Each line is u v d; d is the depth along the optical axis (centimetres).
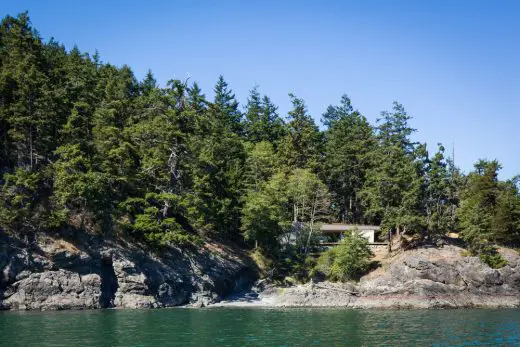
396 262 7256
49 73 7000
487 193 8200
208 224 6906
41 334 3616
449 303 6519
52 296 5372
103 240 6000
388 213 7906
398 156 8494
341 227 8662
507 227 7794
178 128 7119
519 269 7081
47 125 6053
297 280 7319
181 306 6131
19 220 5516
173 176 7044
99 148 6391
